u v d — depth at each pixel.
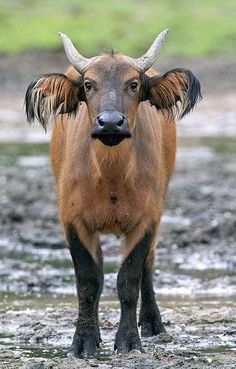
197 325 36.91
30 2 156.75
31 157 85.62
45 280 45.47
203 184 71.12
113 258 50.28
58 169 35.25
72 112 33.31
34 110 32.66
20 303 40.91
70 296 42.56
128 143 31.62
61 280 45.75
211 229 55.59
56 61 139.62
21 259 50.41
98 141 31.50
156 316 36.09
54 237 55.03
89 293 32.91
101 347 33.75
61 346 33.84
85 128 32.47
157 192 33.16
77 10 153.75
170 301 41.25
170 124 36.94
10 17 150.88
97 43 144.75
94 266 33.06
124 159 31.73
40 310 39.31
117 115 29.72
